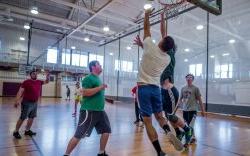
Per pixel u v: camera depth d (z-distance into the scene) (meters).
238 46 14.05
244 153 3.58
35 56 19.73
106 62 18.14
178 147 2.53
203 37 15.30
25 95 4.20
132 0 10.71
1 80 19.73
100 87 2.88
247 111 10.88
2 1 12.60
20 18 14.91
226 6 11.50
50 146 3.66
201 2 3.68
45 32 19.56
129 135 4.72
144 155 3.29
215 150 3.72
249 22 12.99
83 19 14.77
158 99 2.51
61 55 20.47
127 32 15.22
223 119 8.31
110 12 12.35
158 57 2.38
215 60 14.97
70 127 5.43
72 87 21.80
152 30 12.21
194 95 4.22
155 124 6.35
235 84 13.82
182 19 12.54
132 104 14.34
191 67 15.87
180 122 3.19
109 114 8.92
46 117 7.24
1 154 3.17
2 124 5.53
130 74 15.24
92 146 3.75
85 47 21.47
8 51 18.86
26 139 4.08
